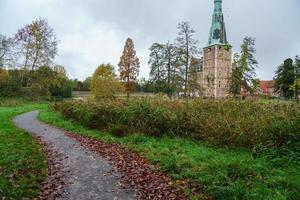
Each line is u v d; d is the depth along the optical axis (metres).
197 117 13.41
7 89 46.41
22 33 46.75
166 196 6.80
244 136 10.62
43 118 22.16
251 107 13.78
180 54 40.06
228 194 6.38
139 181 7.76
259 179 7.38
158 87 43.44
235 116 12.73
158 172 8.39
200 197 6.56
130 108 14.89
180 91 40.03
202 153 10.04
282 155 9.31
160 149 10.91
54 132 15.71
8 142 12.05
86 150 11.27
